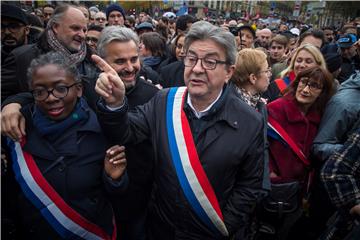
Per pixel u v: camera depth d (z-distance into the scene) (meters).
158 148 1.55
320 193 2.23
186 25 4.21
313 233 2.38
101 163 1.51
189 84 1.44
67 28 2.15
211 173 1.47
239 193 1.58
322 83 2.08
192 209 1.49
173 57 3.95
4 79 2.07
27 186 1.38
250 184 1.57
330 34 8.05
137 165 1.81
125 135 1.43
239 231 2.04
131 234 1.96
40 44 2.18
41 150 1.38
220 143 1.47
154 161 1.62
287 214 2.19
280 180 2.12
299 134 2.16
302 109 2.21
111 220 1.65
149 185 1.89
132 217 1.92
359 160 1.37
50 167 1.39
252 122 1.52
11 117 1.35
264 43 5.88
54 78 1.31
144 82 2.05
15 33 2.53
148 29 5.41
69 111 1.40
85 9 3.51
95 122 1.48
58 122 1.39
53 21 2.17
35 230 1.46
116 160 1.44
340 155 1.40
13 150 1.41
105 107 1.33
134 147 1.77
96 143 1.48
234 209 1.57
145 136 1.62
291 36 6.02
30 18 4.09
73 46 2.19
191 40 1.41
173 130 1.50
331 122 2.03
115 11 4.52
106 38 1.82
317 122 2.19
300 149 2.16
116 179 1.48
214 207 1.49
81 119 1.44
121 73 1.85
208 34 1.36
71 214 1.43
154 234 1.69
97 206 1.52
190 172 1.46
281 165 2.16
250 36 4.50
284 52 4.35
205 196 1.47
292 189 2.09
